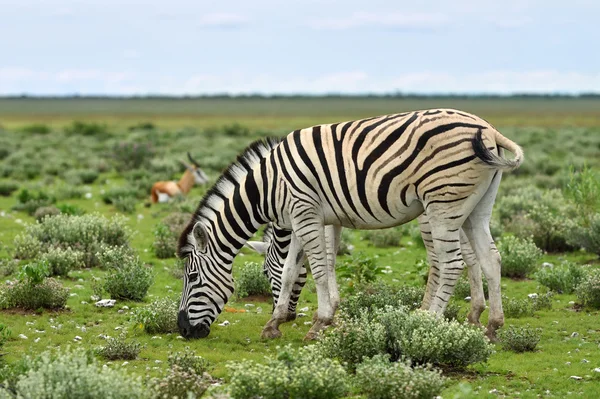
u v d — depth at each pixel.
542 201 27.95
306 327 13.84
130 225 26.89
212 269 12.82
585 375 10.55
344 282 16.95
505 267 18.25
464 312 14.51
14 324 13.33
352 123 11.97
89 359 10.41
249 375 8.99
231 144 67.19
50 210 27.08
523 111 177.50
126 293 15.69
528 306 14.70
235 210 12.75
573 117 143.75
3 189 35.75
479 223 11.91
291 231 13.14
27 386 8.26
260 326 13.86
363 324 11.15
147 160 48.78
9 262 18.12
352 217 12.06
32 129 91.25
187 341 12.73
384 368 9.41
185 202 30.50
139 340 12.73
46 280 14.80
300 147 12.17
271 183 12.47
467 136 11.21
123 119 142.75
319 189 12.06
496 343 12.20
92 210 30.67
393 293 14.98
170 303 13.74
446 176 11.22
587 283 15.16
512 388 10.05
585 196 20.94
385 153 11.48
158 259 20.81
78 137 80.31
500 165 10.95
